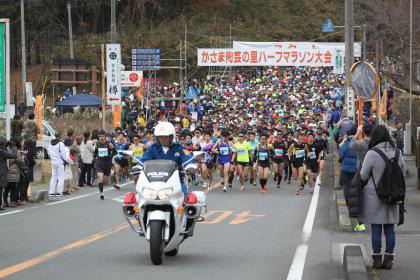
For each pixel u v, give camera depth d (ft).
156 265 63.41
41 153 202.59
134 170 67.10
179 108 314.96
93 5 510.58
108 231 86.02
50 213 106.73
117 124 211.00
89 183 156.46
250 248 74.02
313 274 60.29
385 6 210.79
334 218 99.96
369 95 102.99
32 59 481.46
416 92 191.83
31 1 475.31
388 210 60.03
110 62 209.87
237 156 146.20
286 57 298.15
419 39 205.16
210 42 483.51
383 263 61.26
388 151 59.82
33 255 68.59
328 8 606.96
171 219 63.67
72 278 57.21
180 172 66.59
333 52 296.92
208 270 61.46
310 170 142.31
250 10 577.43
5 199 116.67
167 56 485.15
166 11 551.59
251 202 122.83
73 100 281.13
